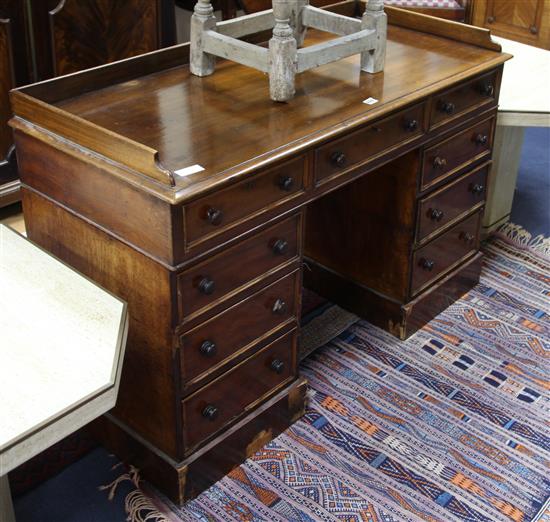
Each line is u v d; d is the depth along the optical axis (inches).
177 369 65.2
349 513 71.4
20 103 67.9
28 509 70.9
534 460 77.8
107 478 74.2
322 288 100.3
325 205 94.8
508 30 167.0
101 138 61.4
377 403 84.2
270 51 72.4
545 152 137.7
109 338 53.4
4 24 97.3
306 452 77.6
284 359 76.8
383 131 76.1
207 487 73.1
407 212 87.1
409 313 92.0
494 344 93.6
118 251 65.0
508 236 114.2
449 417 82.7
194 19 77.5
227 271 65.8
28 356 51.6
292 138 67.2
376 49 80.8
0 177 103.4
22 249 63.2
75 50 106.3
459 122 86.7
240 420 74.4
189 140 66.4
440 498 73.2
